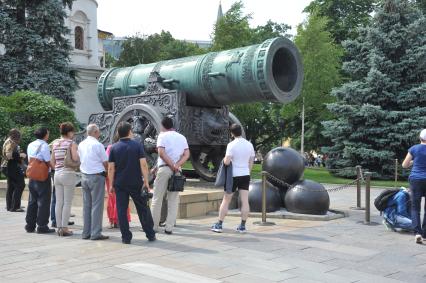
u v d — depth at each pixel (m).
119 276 4.73
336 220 8.34
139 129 9.64
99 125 10.84
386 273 5.03
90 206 6.66
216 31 28.25
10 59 23.62
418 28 21.12
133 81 11.18
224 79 9.23
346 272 5.02
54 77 23.77
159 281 4.57
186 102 10.02
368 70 21.98
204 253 5.71
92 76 30.16
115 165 6.34
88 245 6.20
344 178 21.20
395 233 7.23
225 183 6.98
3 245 6.24
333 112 21.70
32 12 23.94
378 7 22.30
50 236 6.89
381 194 7.57
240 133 7.08
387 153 19.92
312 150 31.41
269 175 8.52
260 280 4.64
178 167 6.86
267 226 7.62
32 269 5.00
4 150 9.50
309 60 24.95
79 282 4.53
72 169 6.90
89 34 31.94
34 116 17.89
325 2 31.59
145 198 6.40
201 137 9.86
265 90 8.71
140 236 6.80
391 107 21.28
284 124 35.28
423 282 4.73
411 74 21.08
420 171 6.73
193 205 8.62
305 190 8.49
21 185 9.63
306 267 5.16
